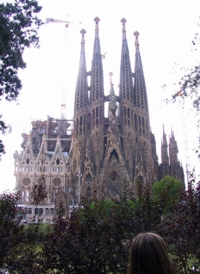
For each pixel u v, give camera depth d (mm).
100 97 135750
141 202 15250
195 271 12531
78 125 136250
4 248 13086
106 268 14500
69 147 168125
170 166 141375
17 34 26547
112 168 122250
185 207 12523
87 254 13445
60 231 14188
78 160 128125
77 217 14812
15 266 12992
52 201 135500
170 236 12922
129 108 135625
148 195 15188
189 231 12070
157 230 14016
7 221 14422
